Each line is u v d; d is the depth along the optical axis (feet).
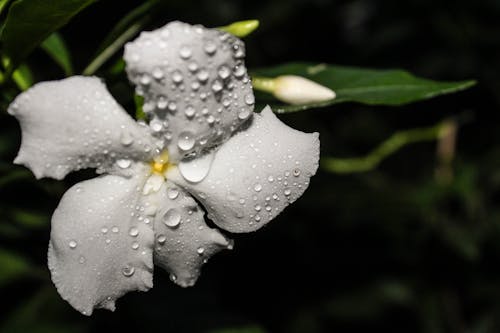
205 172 0.68
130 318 0.85
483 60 1.10
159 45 0.64
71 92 0.65
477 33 1.10
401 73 0.80
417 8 1.12
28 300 0.86
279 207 0.69
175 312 0.86
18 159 0.65
